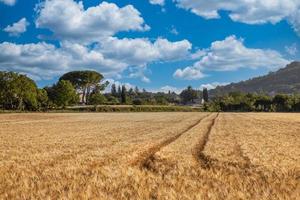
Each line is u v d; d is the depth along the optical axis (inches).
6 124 2361.0
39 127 2053.4
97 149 972.6
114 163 724.0
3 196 454.9
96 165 711.1
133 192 474.3
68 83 5821.9
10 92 5147.6
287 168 679.1
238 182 543.2
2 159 794.8
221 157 816.3
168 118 3161.9
